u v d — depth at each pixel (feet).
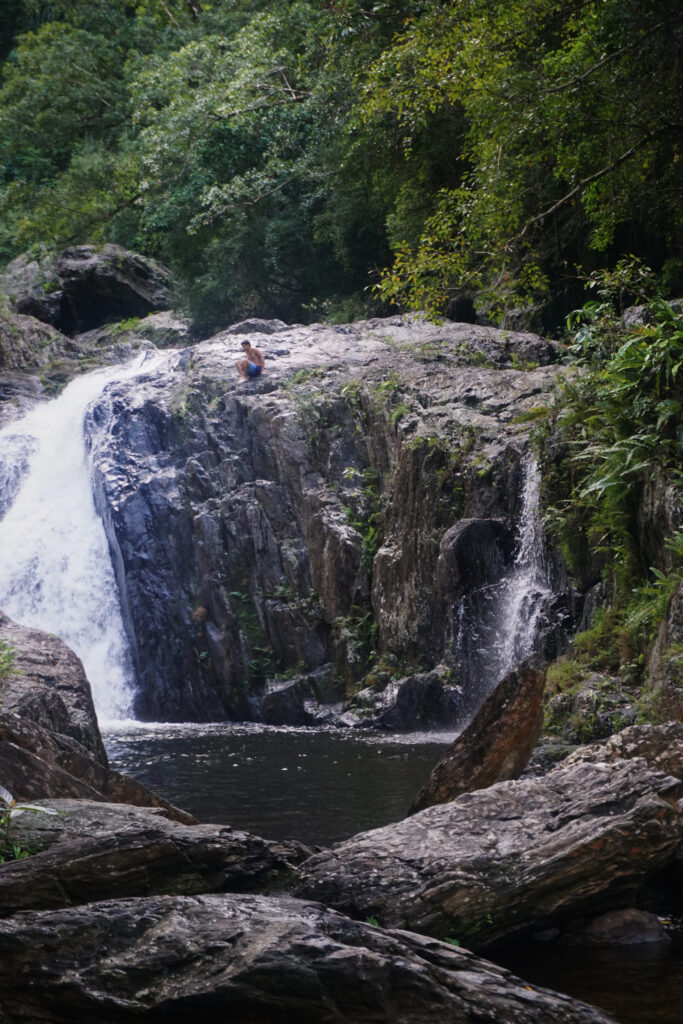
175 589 66.80
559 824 20.70
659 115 57.82
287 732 53.88
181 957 15.69
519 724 25.91
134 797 25.91
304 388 69.21
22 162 153.79
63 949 15.97
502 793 21.83
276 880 20.52
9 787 23.11
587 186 64.44
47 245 132.26
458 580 54.24
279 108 103.30
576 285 80.38
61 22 160.45
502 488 55.57
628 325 51.93
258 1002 15.01
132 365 95.20
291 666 62.49
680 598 33.37
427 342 75.10
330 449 66.39
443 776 25.91
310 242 107.24
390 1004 15.15
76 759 25.72
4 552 73.41
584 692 35.29
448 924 19.13
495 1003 15.33
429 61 59.57
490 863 19.88
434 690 54.19
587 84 56.59
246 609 64.59
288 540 64.85
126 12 167.22
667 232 71.41
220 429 70.03
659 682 31.96
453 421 60.95
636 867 20.22
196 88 111.65
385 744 47.62
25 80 147.02
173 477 69.26
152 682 65.87
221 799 33.83
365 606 61.72
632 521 42.80
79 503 74.69
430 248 63.77
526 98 56.90
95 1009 15.17
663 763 23.40
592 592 47.01
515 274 69.41
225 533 66.03
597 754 23.79
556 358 73.61
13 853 19.63
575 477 50.06
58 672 36.09
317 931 16.12
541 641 49.06
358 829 29.25
